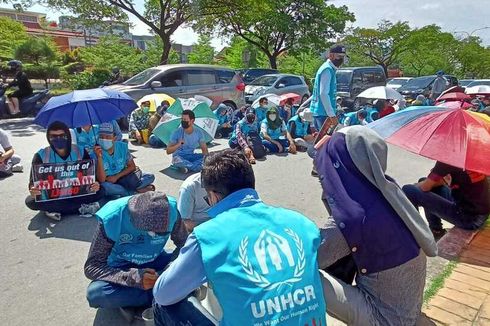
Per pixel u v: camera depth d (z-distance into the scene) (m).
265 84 14.77
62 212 4.39
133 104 5.89
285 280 1.50
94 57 22.55
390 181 2.00
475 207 3.68
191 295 1.97
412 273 1.95
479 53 48.88
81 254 3.58
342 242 1.93
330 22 24.50
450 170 3.63
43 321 2.63
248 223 1.59
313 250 1.63
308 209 4.88
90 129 5.43
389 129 3.61
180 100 6.93
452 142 3.16
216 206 1.75
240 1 18.41
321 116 6.07
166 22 17.83
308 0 23.30
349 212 1.89
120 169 4.98
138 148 8.11
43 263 3.41
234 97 11.88
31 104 11.60
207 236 1.57
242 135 7.52
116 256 2.58
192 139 6.29
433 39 39.16
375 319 1.98
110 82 12.49
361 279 2.07
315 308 1.52
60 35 46.94
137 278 2.40
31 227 4.15
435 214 3.88
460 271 3.10
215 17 20.97
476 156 3.03
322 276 2.03
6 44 23.91
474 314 2.55
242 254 1.51
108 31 18.97
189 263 1.61
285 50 25.62
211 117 6.58
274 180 6.10
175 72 10.71
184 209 3.40
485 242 3.61
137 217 2.31
